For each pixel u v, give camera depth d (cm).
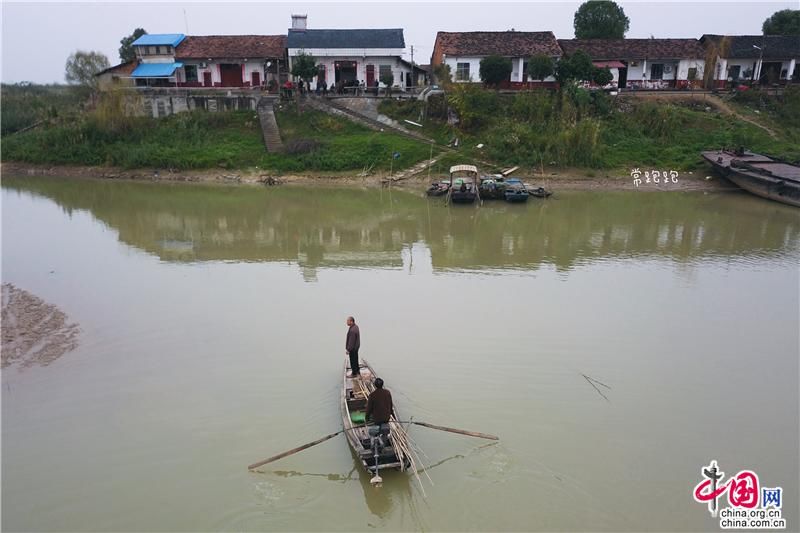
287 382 1391
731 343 1620
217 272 2277
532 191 3741
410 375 1416
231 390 1359
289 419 1238
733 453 1133
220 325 1736
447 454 1118
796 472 1079
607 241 2727
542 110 4434
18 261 2397
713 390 1369
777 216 3203
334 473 1075
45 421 1245
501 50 5062
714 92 5153
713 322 1764
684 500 998
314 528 943
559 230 2938
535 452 1125
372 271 2291
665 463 1098
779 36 5375
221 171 4341
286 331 1691
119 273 2252
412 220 3169
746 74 5347
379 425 1070
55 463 1109
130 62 5328
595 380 1406
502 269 2311
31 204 3559
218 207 3478
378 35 5325
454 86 4659
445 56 5031
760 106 4906
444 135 4506
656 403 1310
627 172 4116
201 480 1057
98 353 1555
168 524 953
